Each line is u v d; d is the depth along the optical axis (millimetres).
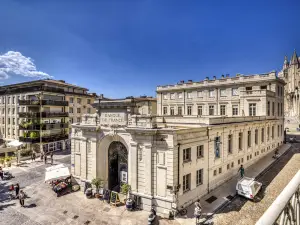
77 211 15180
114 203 15945
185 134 15359
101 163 18672
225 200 16234
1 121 44250
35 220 13992
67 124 41594
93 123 19156
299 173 2912
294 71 98062
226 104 36531
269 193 17156
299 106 81000
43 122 36875
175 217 13914
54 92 38812
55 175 19078
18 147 33938
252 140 26359
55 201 16938
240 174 22094
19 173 25172
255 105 31328
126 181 18484
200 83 39938
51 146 38062
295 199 2490
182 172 14961
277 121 35094
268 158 28812
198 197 16516
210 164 18125
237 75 36625
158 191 14867
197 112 40375
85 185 18797
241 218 13484
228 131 21047
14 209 15625
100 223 13484
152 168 15109
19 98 40312
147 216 14328
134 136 15883
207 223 13000
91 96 48375
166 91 44812
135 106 17125
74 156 20391
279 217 2141
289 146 37000
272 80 32688
